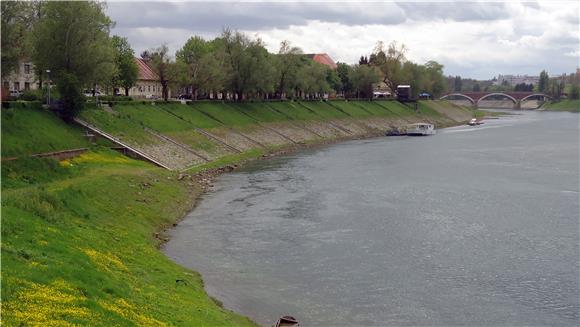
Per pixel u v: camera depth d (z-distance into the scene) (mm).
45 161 55594
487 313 31469
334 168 86875
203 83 123188
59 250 29578
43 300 22219
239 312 30891
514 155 105250
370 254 41750
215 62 123125
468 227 49594
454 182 73625
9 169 50719
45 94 80688
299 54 154500
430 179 76062
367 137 151500
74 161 63812
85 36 75625
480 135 155375
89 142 73000
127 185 55562
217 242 44625
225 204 59156
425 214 54531
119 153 74688
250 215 54000
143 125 88188
